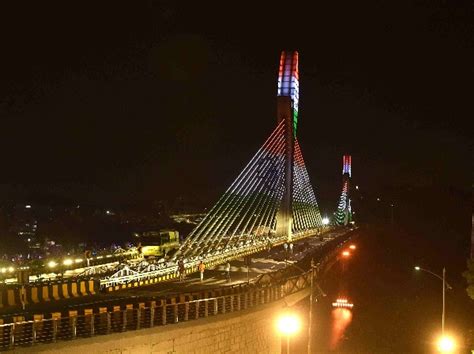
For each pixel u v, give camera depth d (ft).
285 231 347.77
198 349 119.96
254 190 335.88
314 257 264.52
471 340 215.31
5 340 86.28
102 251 251.39
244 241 309.01
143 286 173.68
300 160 413.18
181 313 119.85
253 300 149.38
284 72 363.15
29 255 333.01
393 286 386.52
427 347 238.89
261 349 151.64
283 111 361.10
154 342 106.32
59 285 140.67
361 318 296.51
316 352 221.66
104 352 95.76
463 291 321.93
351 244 421.18
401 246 501.15
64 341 89.25
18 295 128.16
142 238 263.70
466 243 485.56
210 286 176.35
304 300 225.56
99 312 102.06
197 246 267.39
